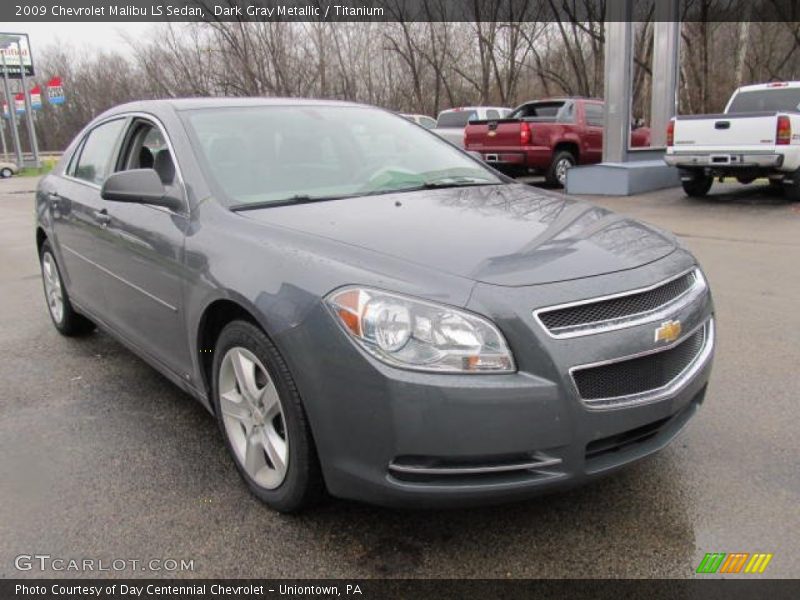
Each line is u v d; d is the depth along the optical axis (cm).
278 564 253
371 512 282
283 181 344
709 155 1117
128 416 381
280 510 280
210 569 251
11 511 290
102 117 475
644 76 2742
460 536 266
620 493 292
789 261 716
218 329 310
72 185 470
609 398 243
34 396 411
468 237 275
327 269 252
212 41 3172
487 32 3403
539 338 230
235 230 296
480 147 1534
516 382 228
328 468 249
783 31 3175
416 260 252
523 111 1617
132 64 3606
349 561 253
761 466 309
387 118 435
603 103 1446
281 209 314
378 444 233
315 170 358
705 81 2886
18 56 3575
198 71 3259
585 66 3275
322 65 3145
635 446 258
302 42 3136
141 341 380
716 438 335
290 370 252
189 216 323
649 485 297
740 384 398
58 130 5672
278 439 276
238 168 341
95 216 409
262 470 287
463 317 230
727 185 1438
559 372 230
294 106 404
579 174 1368
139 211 361
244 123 373
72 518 284
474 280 239
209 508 288
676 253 292
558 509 282
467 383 226
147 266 346
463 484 233
